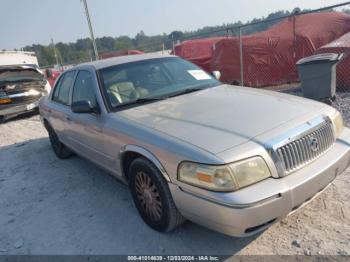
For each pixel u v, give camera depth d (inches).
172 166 110.1
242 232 98.7
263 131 109.3
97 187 181.0
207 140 108.0
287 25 445.4
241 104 134.0
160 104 147.3
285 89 374.3
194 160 103.0
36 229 148.2
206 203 101.0
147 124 128.3
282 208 100.4
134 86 160.4
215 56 436.1
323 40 411.8
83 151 181.2
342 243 112.2
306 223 124.6
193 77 176.9
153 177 121.2
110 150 145.9
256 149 102.4
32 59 557.3
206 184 100.6
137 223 139.9
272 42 401.1
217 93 154.4
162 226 126.0
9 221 159.0
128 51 617.9
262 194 97.1
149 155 119.3
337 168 117.4
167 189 117.1
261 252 113.4
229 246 118.6
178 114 131.6
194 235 126.7
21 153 269.1
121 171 143.6
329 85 268.2
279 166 103.8
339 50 312.7
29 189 192.9
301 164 109.3
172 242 124.5
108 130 142.5
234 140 105.9
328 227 120.9
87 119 160.9
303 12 301.7
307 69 272.2
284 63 399.9
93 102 158.4
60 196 176.9
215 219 100.7
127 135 130.2
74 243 133.4
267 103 133.2
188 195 106.1
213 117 123.2
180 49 577.6
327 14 464.1
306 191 105.5
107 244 129.3
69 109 187.3
